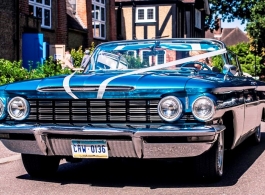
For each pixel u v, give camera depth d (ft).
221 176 20.22
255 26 144.97
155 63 23.25
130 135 17.46
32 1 74.28
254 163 24.73
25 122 19.35
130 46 24.16
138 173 22.39
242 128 22.04
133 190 18.94
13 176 21.91
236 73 25.18
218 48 23.58
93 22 99.25
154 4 118.11
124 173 22.40
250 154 27.61
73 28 84.99
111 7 104.63
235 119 20.35
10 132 18.99
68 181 20.76
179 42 23.85
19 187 19.72
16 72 46.83
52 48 69.05
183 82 17.76
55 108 18.89
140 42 24.26
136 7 118.73
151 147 17.66
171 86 17.58
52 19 78.59
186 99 17.57
